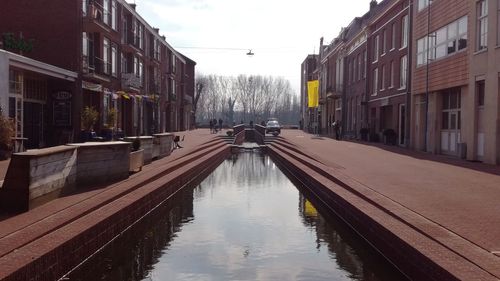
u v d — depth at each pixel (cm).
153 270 691
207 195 1438
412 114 2570
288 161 2166
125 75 3117
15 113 1872
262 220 1059
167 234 916
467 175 1351
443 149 2212
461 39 1980
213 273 681
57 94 2272
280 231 948
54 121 2270
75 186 1029
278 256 767
